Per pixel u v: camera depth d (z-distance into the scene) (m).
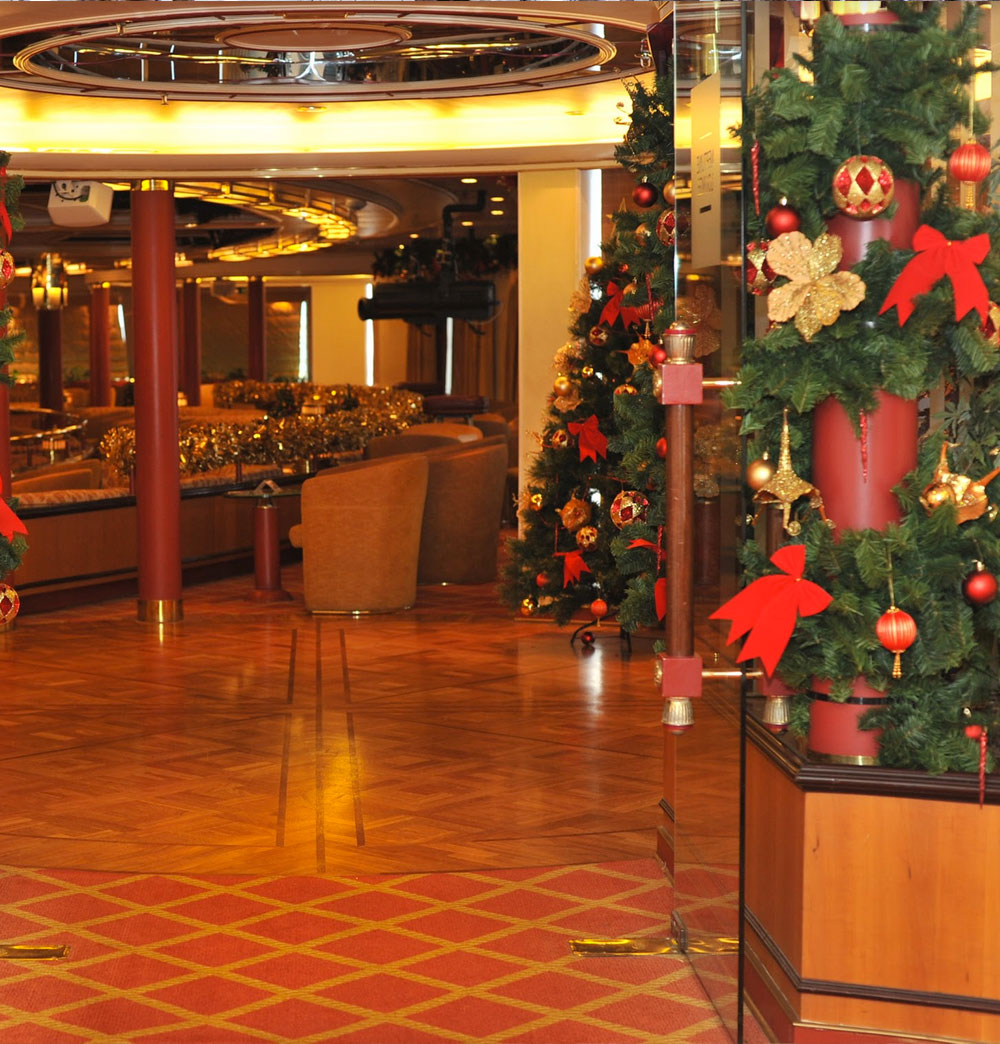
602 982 3.76
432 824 5.21
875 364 3.24
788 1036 3.29
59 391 23.62
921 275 3.15
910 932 3.22
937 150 3.21
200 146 9.13
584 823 5.23
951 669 3.41
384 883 4.55
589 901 4.39
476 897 4.43
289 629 9.47
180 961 3.89
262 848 4.93
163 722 6.85
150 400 9.62
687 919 3.90
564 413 8.06
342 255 21.81
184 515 11.41
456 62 7.75
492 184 12.55
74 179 9.36
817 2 3.28
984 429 3.45
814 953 3.26
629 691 7.53
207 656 8.54
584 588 8.40
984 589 3.25
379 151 9.04
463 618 9.84
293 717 6.95
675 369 3.54
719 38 3.39
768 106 3.25
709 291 3.49
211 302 28.58
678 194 3.75
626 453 5.48
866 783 3.21
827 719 3.38
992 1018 3.18
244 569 12.36
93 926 4.16
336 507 9.88
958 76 3.26
